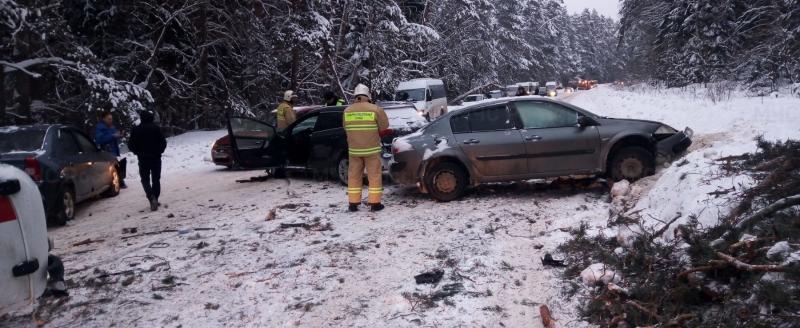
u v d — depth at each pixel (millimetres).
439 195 8898
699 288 4207
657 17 38531
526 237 6688
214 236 7441
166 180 13805
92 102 18141
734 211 5008
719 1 31109
